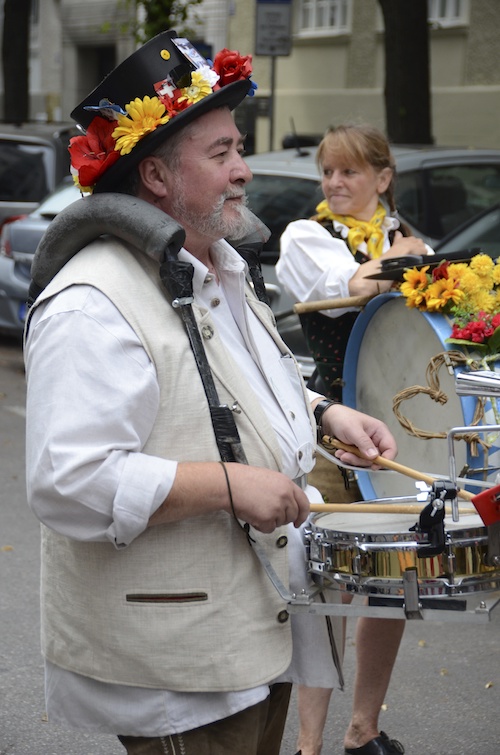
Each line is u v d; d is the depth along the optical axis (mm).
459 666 6633
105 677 3396
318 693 4977
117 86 3445
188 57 3480
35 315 3412
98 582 3381
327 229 5875
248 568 3412
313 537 3635
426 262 5086
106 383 3209
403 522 3775
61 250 3490
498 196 10562
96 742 5750
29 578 7992
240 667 3340
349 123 5961
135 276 3385
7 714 6012
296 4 27734
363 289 5430
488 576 3430
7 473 10688
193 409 3332
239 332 3697
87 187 3561
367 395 5512
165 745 3404
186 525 3342
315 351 5773
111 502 3178
